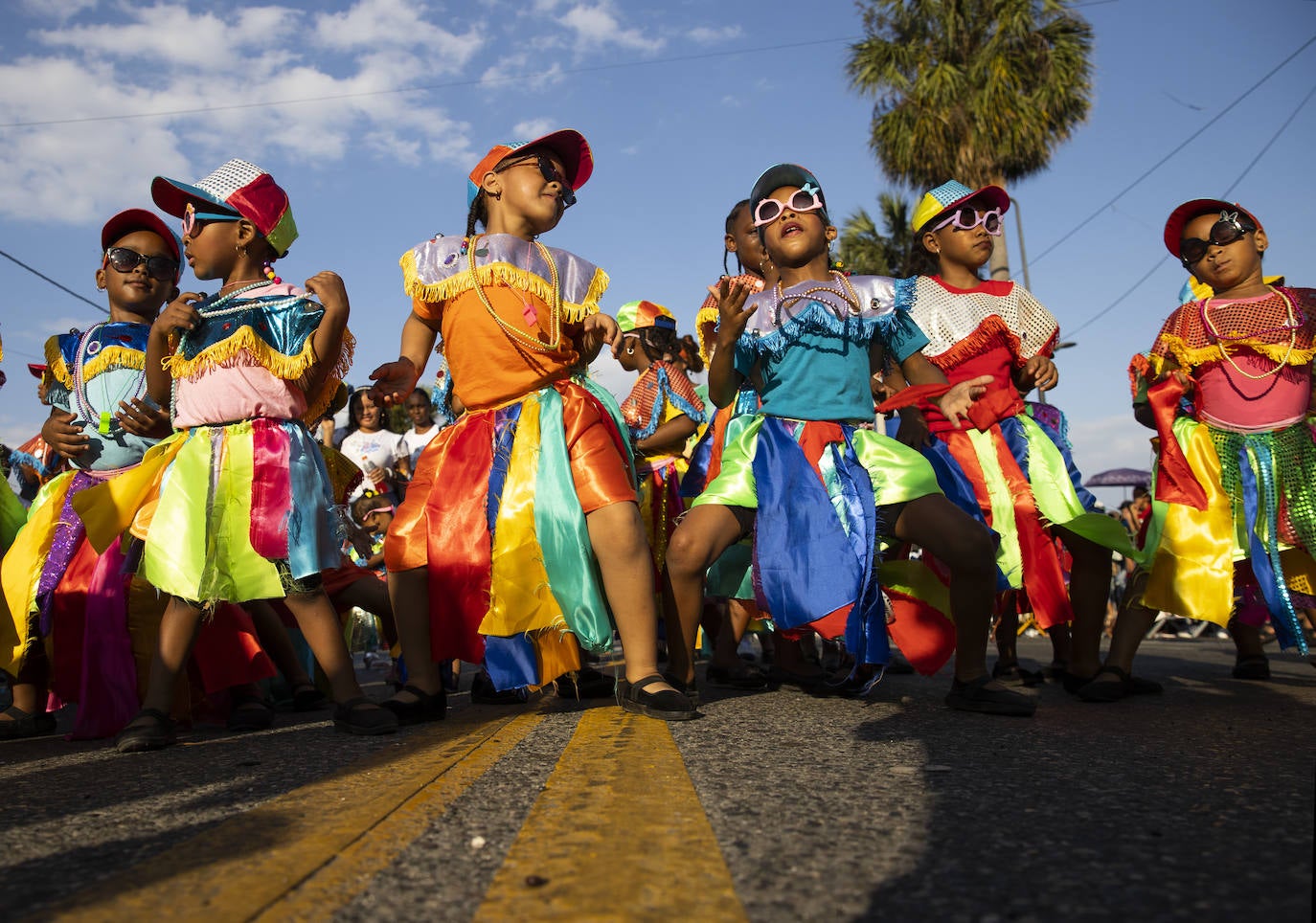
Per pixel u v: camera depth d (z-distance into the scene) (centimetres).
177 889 145
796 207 374
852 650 335
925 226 464
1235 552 417
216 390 322
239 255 345
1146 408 450
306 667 506
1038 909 129
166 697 316
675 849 158
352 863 156
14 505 430
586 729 296
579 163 382
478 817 184
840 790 201
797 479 354
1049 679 494
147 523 321
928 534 340
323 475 333
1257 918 124
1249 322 426
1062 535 414
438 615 343
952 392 357
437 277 360
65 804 214
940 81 1916
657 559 531
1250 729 289
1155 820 173
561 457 335
